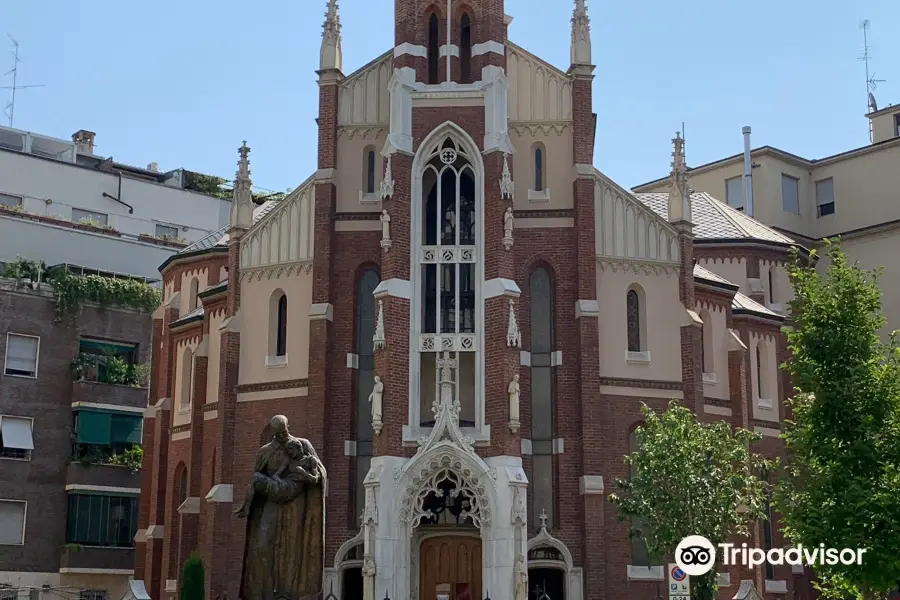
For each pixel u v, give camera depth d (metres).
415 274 47.38
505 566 43.59
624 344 50.12
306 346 50.50
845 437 34.44
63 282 74.88
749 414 57.44
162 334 63.50
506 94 48.94
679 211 52.31
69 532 72.44
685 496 40.59
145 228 94.12
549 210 50.12
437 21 50.53
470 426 46.47
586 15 51.62
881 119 83.00
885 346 36.62
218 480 50.44
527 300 49.38
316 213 50.50
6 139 94.75
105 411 74.88
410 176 48.25
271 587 19.66
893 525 32.62
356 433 48.88
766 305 65.62
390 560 44.00
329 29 52.25
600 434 47.78
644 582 47.62
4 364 72.19
